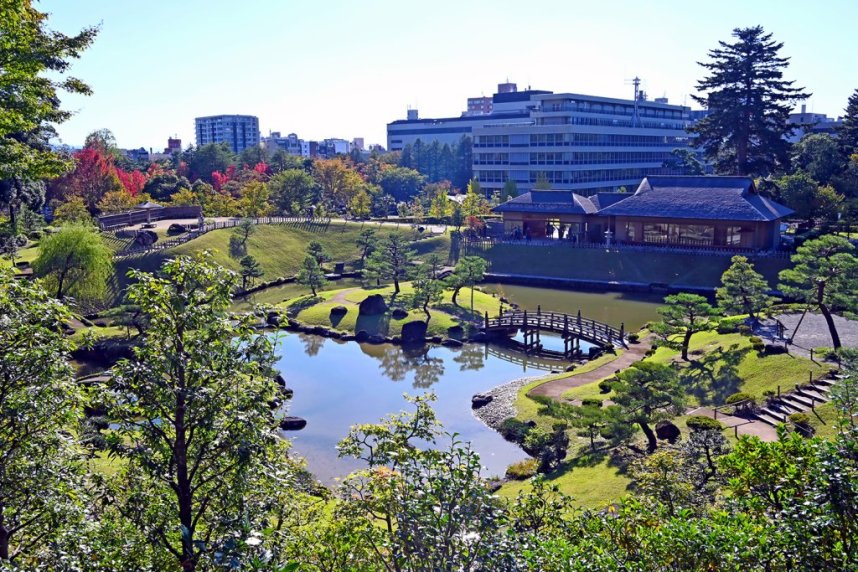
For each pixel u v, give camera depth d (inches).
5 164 944.9
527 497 602.9
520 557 454.9
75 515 514.9
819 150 3166.8
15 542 555.2
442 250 3122.5
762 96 3211.1
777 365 1346.0
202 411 505.4
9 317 539.2
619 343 1876.2
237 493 501.4
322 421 1477.6
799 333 1542.8
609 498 962.1
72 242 2087.8
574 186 4463.6
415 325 2089.1
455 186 5915.4
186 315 506.3
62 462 541.3
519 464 1195.3
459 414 1509.6
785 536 468.1
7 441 524.1
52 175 1022.4
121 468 560.1
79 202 3078.2
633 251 2775.6
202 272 532.7
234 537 464.8
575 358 1918.1
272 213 3676.2
